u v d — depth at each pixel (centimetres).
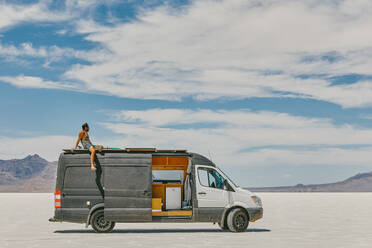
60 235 1528
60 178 1549
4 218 2400
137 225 1962
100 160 1548
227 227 1639
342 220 2241
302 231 1675
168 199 1623
